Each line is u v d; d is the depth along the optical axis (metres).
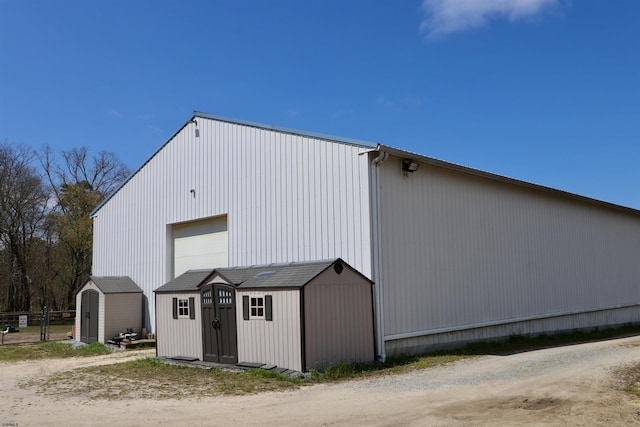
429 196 14.48
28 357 15.86
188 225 18.39
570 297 20.20
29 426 6.92
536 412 7.33
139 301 19.42
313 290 11.06
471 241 15.73
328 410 7.56
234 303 12.27
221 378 10.55
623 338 19.03
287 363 11.00
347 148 13.20
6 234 41.19
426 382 9.66
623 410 7.45
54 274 44.41
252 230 15.55
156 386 9.85
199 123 18.02
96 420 7.20
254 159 15.74
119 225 21.42
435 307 14.16
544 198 19.61
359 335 11.84
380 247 12.67
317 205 13.76
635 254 25.53
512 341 16.58
